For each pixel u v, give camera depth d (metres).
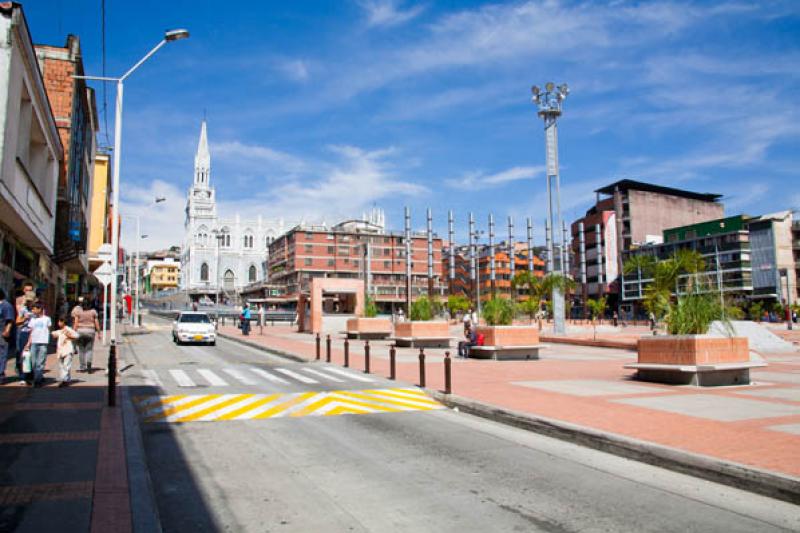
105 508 4.71
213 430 8.49
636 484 5.94
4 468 5.84
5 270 18.52
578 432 7.78
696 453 6.39
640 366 13.16
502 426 9.01
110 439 7.16
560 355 22.53
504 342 19.92
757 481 5.64
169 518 4.90
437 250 123.88
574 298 100.81
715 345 12.52
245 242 157.00
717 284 13.93
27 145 16.45
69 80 26.44
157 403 10.63
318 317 36.50
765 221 74.44
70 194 26.11
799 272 74.31
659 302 14.72
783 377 14.34
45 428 7.79
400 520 4.88
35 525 4.29
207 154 156.25
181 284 163.75
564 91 37.00
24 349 12.07
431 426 8.95
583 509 5.16
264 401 10.99
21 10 13.16
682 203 95.06
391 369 14.32
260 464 6.66
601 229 94.69
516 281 59.72
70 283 40.66
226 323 58.12
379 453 7.20
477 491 5.67
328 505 5.25
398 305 117.62
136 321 51.00
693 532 4.61
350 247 116.44
